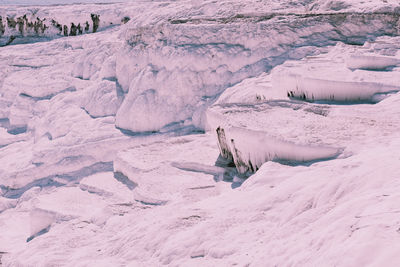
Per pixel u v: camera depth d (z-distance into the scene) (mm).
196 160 12781
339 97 12461
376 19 17953
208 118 12039
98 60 29141
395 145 7918
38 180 20344
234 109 11648
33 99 29891
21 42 46594
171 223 7246
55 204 13125
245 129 9766
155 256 6473
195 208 8164
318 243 4547
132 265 6348
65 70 32094
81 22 45688
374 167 6324
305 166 8320
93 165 19984
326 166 7711
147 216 8750
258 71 18609
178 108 20109
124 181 14594
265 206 6906
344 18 18547
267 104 11797
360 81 12156
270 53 19000
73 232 9031
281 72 14289
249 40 19672
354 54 14234
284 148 8984
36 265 7570
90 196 13898
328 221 5094
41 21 46688
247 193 7930
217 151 13633
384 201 4770
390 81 12164
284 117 10727
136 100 20922
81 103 24281
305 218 5734
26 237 13906
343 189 5992
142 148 15820
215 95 19500
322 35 18766
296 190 6895
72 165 19938
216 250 5910
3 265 8797
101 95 23438
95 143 20141
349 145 8367
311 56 17344
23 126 29844
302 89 13352
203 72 20094
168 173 12398
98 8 46938
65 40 40781
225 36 20344
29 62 36156
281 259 4820
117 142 19969
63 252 7832
